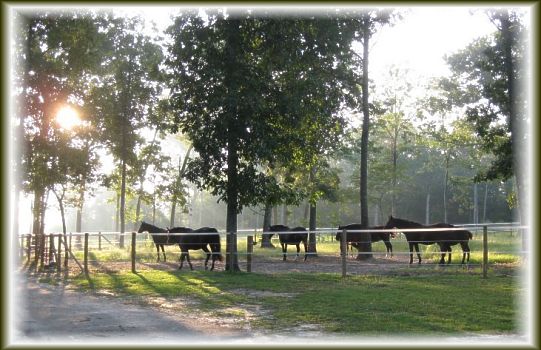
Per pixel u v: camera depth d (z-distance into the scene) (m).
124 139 32.31
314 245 28.23
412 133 42.94
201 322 10.04
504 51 23.78
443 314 10.32
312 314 10.55
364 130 24.83
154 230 24.81
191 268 19.86
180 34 18.47
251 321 10.08
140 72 31.95
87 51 21.59
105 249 31.55
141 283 15.67
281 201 19.61
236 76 17.75
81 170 25.89
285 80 19.23
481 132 25.81
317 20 18.98
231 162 18.75
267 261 23.97
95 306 11.88
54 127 24.67
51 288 14.90
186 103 18.72
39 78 22.30
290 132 19.14
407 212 77.44
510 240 32.22
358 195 41.03
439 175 72.69
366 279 15.82
